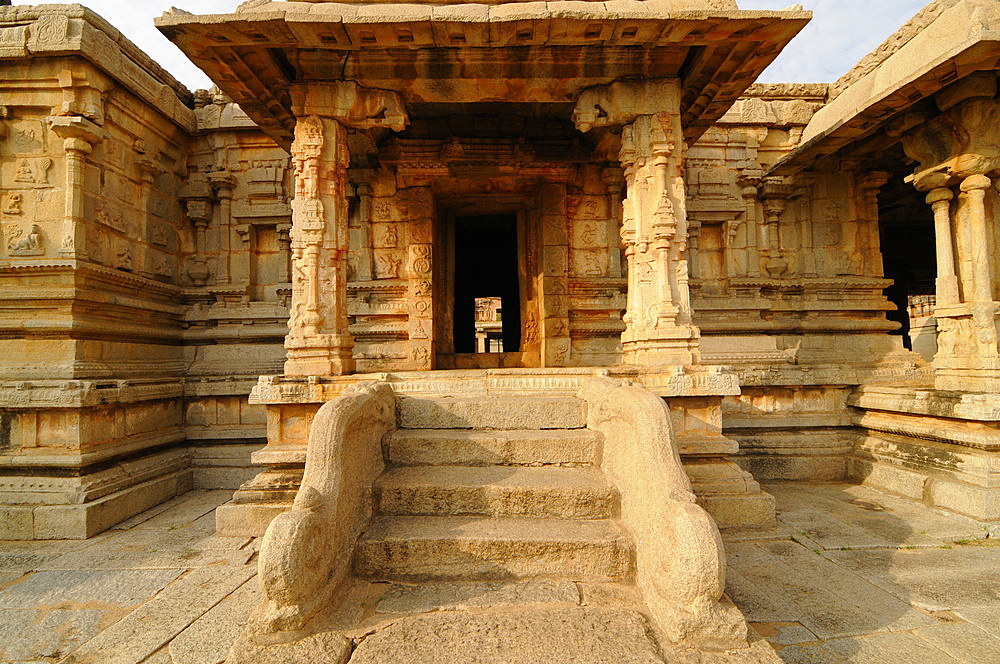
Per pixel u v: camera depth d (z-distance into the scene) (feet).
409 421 16.70
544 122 27.12
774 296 30.12
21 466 19.20
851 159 28.68
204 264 29.25
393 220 28.27
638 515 11.64
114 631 11.26
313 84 18.90
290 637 9.30
